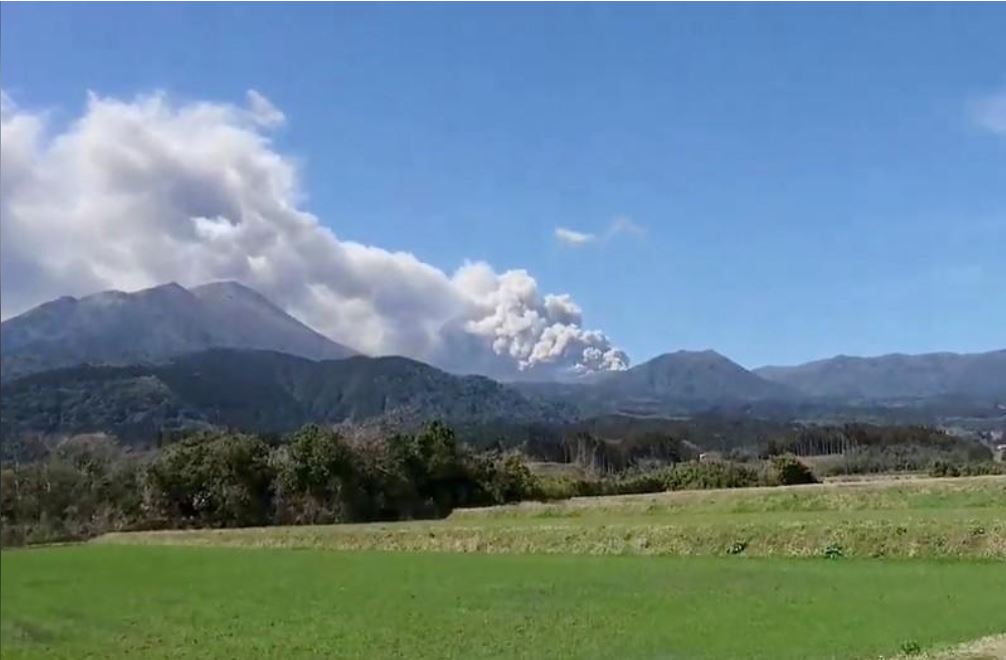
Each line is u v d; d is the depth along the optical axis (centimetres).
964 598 3178
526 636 2995
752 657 2406
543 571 4722
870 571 3972
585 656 2600
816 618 2958
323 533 7212
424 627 3284
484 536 6184
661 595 3700
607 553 5375
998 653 2034
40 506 9338
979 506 5275
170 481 9619
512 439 14350
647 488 9888
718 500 6650
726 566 4456
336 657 2831
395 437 9725
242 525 9494
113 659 3019
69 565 6059
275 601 4197
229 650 3055
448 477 9669
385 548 6581
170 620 3809
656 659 2477
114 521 9575
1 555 6875
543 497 9800
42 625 3753
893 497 5797
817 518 5109
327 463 9344
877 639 2519
